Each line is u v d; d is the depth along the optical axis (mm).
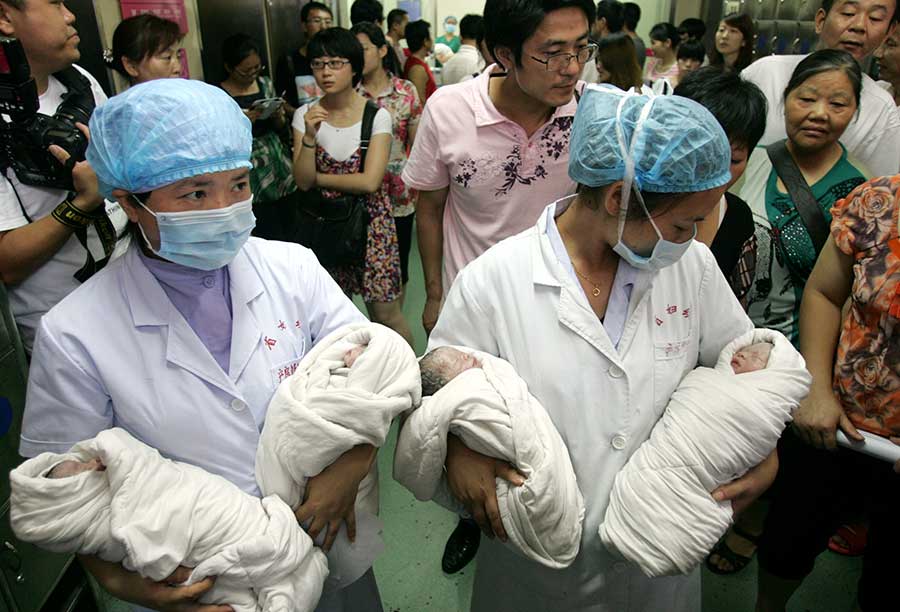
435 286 1849
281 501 861
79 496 741
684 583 1101
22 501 725
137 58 2035
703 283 1037
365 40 2893
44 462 771
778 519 1418
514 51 1322
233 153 819
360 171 2289
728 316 1055
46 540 730
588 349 962
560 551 915
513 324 994
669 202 848
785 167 1504
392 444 2379
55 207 1342
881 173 1850
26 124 1208
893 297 1121
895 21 1985
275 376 960
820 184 1477
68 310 864
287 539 823
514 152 1508
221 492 821
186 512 773
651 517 900
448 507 1064
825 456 1323
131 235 911
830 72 1386
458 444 953
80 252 1383
